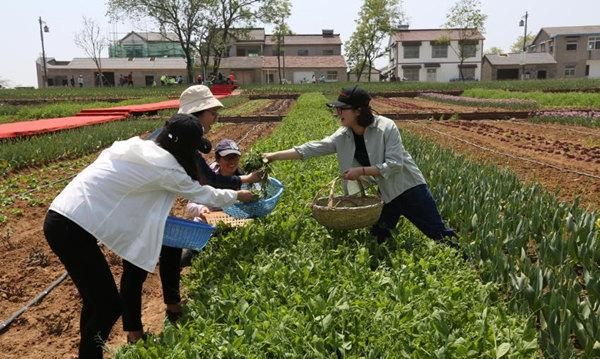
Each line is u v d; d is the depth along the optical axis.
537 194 7.98
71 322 5.45
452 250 5.56
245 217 6.47
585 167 12.56
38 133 18.12
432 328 3.94
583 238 6.14
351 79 92.44
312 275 4.95
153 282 6.28
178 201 9.87
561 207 7.15
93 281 4.13
